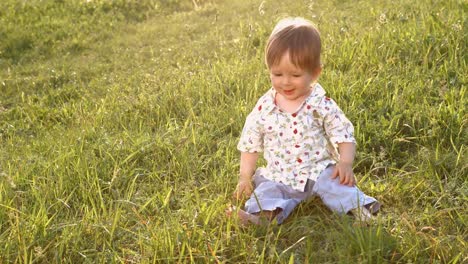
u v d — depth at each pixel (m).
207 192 2.15
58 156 2.42
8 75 3.90
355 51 3.05
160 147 2.44
